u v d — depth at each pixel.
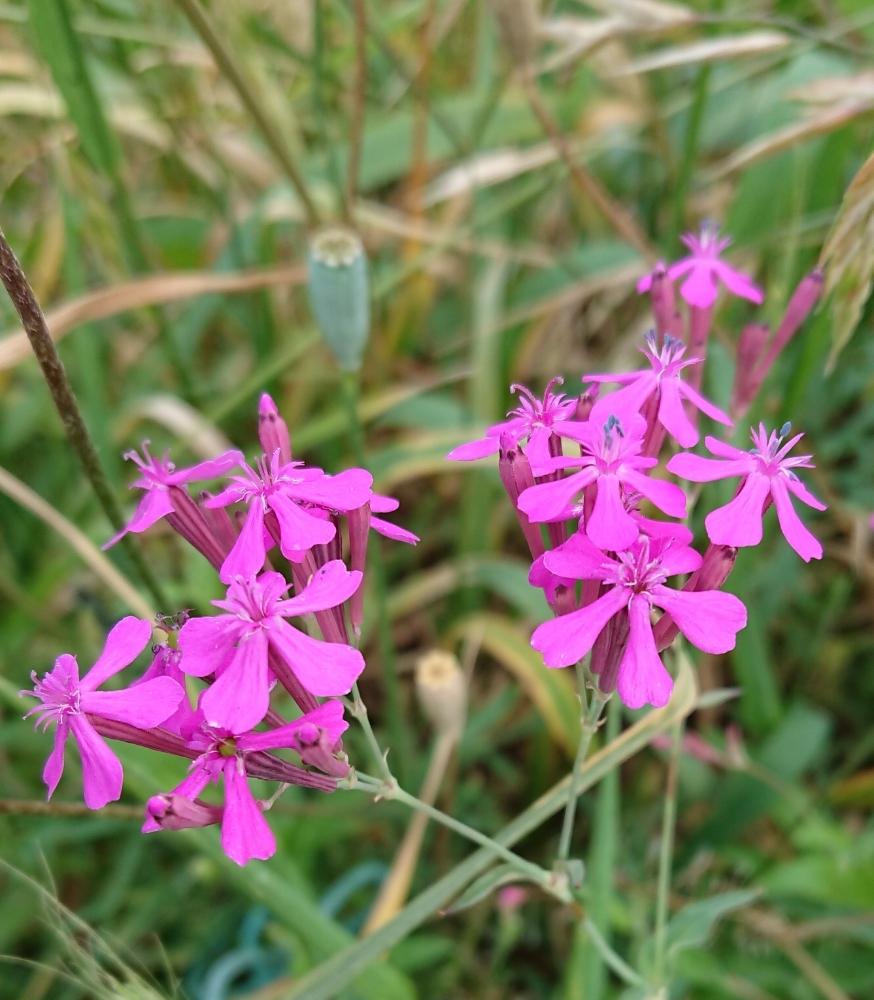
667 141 0.16
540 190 0.16
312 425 0.14
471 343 0.16
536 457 0.07
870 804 0.12
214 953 0.13
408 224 0.16
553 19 0.15
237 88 0.11
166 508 0.07
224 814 0.06
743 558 0.12
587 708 0.08
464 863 0.08
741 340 0.09
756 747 0.13
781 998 0.12
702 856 0.12
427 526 0.16
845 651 0.14
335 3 0.14
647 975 0.09
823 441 0.15
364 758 0.13
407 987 0.10
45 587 0.14
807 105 0.13
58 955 0.08
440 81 0.18
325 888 0.13
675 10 0.12
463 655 0.15
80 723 0.06
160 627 0.07
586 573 0.06
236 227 0.15
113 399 0.17
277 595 0.06
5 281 0.07
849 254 0.09
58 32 0.11
